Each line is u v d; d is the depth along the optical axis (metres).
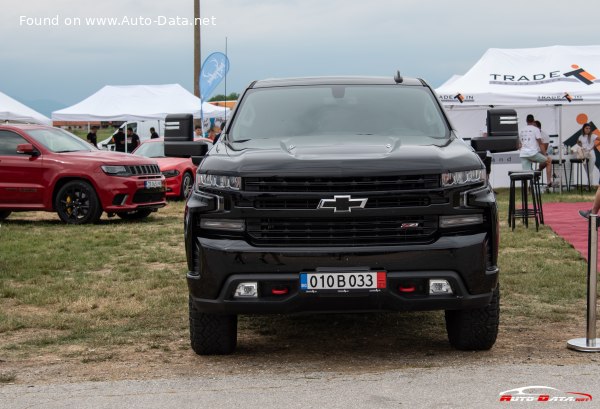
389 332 6.62
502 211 16.64
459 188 5.35
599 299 7.78
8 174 15.35
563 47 22.12
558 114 22.73
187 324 7.04
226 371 5.44
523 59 22.11
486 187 5.52
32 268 10.03
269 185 5.32
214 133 24.91
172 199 21.06
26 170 15.29
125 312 7.46
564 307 7.48
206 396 4.74
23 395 4.87
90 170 15.08
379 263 5.25
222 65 22.73
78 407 4.59
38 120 26.56
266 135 6.33
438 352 5.89
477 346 5.83
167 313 7.48
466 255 5.30
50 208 15.27
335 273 5.26
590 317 5.84
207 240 5.43
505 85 21.17
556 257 10.27
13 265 10.23
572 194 21.39
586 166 22.34
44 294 8.34
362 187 5.28
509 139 6.21
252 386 4.94
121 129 29.08
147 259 10.69
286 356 5.88
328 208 5.25
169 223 15.45
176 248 11.94
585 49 22.06
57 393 4.90
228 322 5.75
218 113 30.61
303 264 5.27
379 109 6.58
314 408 4.43
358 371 5.32
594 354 5.70
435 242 5.30
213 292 5.39
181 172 20.69
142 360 5.83
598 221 5.86
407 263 5.26
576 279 8.74
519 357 5.63
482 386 4.77
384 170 5.27
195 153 6.50
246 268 5.32
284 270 5.29
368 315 7.26
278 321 7.09
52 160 15.23
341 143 5.86
